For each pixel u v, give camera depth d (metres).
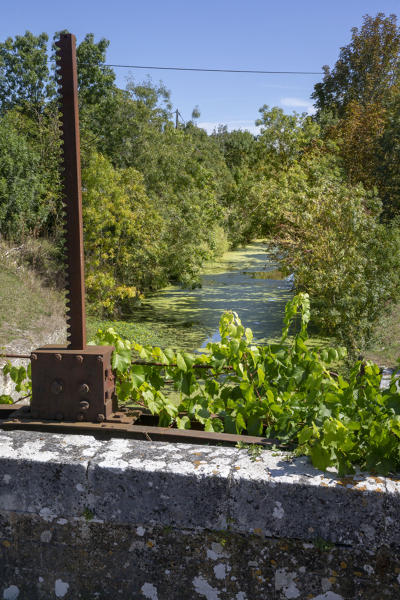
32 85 27.22
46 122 21.81
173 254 18.94
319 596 1.84
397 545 1.77
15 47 27.20
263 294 19.53
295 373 2.72
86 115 24.73
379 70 37.75
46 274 14.36
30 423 2.37
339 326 9.58
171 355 2.81
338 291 9.78
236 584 1.90
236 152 65.38
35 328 10.09
